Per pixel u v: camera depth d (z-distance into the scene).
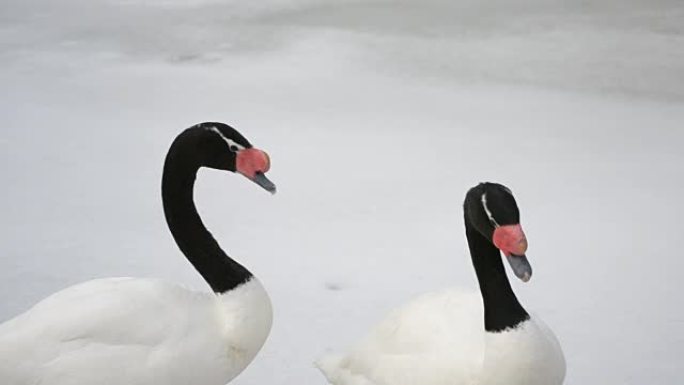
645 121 9.77
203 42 13.45
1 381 3.85
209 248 4.28
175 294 4.16
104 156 8.92
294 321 5.75
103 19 14.99
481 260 3.84
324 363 4.64
